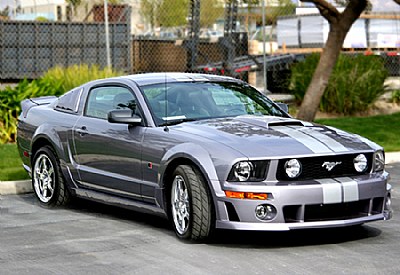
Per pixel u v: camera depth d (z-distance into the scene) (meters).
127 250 9.39
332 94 26.75
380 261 8.73
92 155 11.52
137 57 29.06
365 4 20.48
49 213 12.09
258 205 9.07
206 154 9.43
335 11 20.69
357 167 9.60
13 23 26.83
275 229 9.05
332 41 20.84
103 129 11.30
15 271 8.51
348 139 9.97
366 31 35.59
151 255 9.11
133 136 10.67
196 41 29.09
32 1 32.03
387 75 28.41
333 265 8.55
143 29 31.50
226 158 9.24
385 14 36.19
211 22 31.77
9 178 14.90
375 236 10.09
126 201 11.00
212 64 29.39
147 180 10.43
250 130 10.02
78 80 23.00
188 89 11.28
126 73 28.33
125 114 10.53
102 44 27.98
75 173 11.93
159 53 29.33
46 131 12.41
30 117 13.08
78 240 10.02
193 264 8.66
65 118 12.25
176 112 10.80
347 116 26.92
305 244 9.62
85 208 12.47
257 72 31.72
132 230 10.62
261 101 11.68
